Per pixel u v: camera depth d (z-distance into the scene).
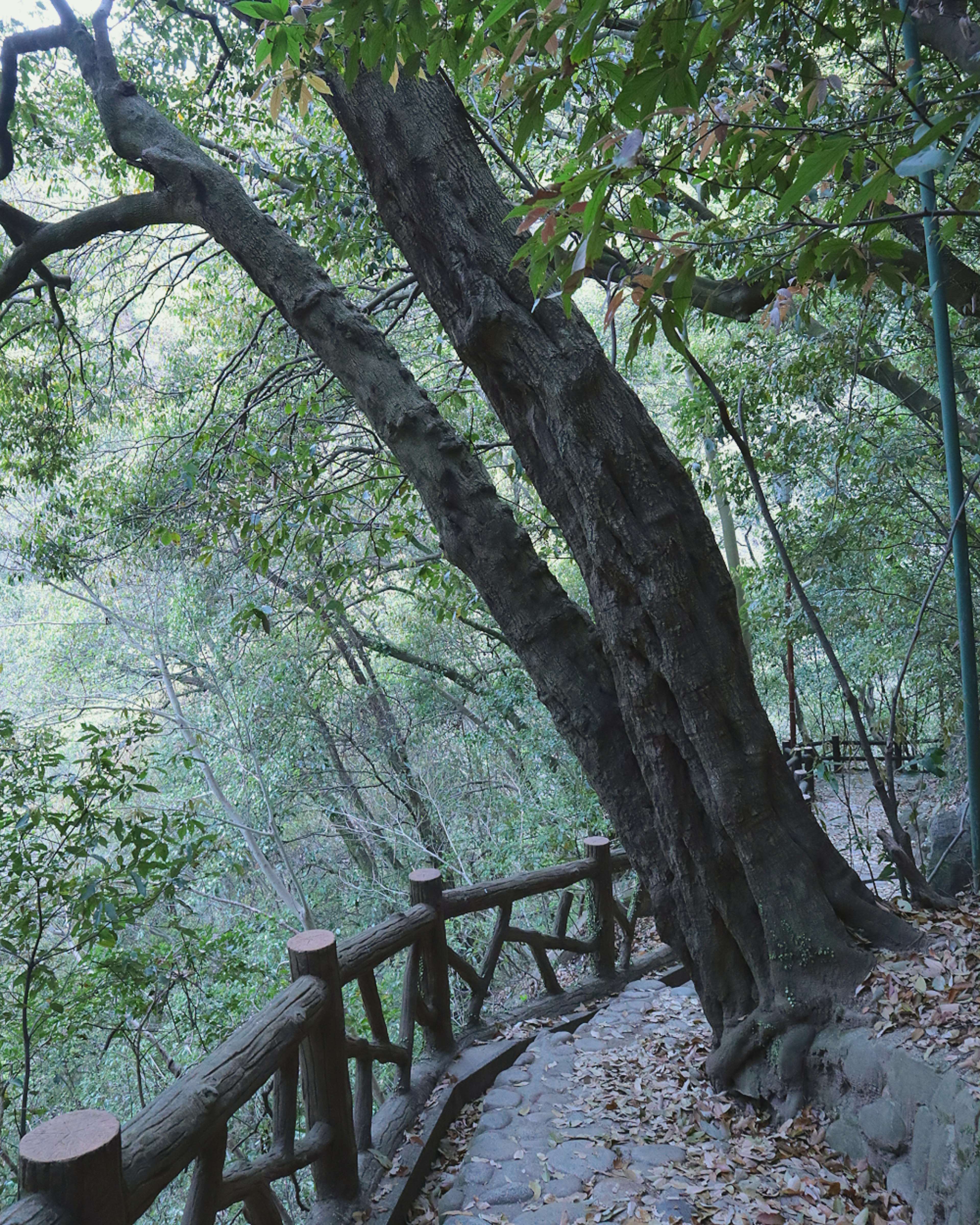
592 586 3.55
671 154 1.86
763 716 3.47
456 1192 3.11
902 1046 2.92
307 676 12.12
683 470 3.49
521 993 7.50
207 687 12.17
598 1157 3.23
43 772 5.40
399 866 12.73
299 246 4.10
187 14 6.21
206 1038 6.32
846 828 5.37
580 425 3.37
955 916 3.52
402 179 3.51
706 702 3.38
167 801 12.09
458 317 3.53
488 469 11.13
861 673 9.80
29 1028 5.41
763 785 3.43
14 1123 5.61
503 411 3.57
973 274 4.96
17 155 8.10
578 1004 4.87
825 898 3.40
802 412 7.70
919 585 8.02
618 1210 2.89
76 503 9.79
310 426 7.21
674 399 13.27
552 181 1.73
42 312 8.43
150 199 4.32
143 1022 5.69
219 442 6.83
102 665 13.24
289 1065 2.71
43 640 13.49
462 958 4.45
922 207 3.67
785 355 7.25
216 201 4.12
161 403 10.43
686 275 1.90
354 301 8.48
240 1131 5.40
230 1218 4.91
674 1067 3.93
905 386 6.73
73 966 6.06
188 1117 2.05
